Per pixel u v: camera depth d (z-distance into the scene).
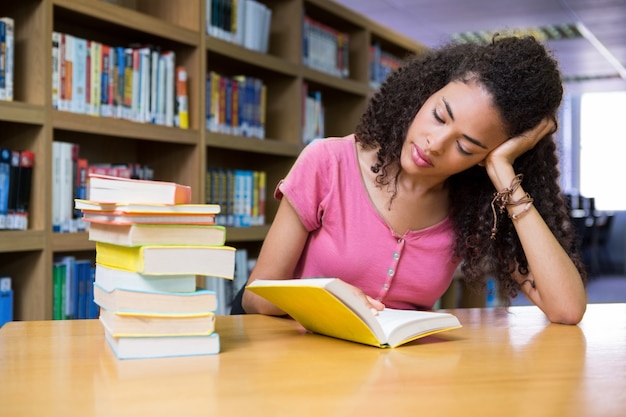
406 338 1.18
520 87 1.34
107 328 1.09
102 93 2.50
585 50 8.66
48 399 0.83
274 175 3.58
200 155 2.89
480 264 1.57
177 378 0.93
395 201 1.51
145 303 1.03
